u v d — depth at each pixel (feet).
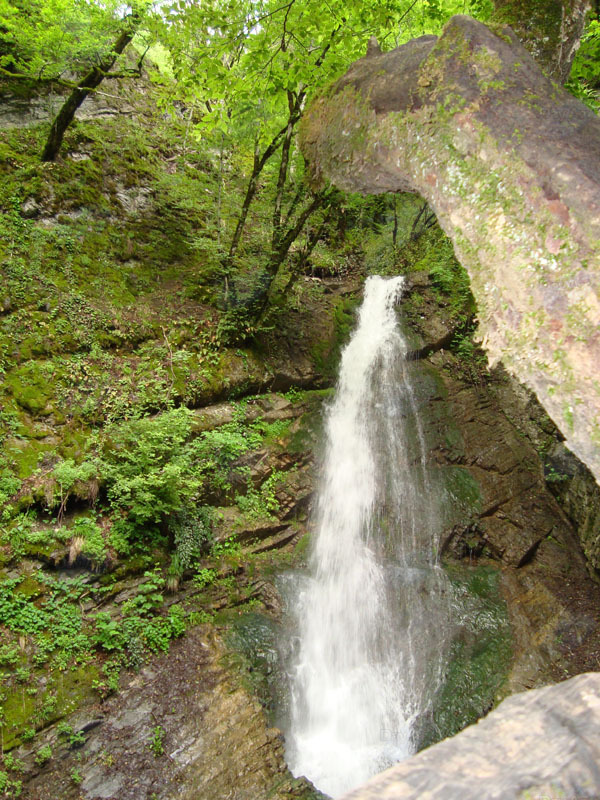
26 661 17.16
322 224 34.04
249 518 25.81
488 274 8.35
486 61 9.05
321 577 25.35
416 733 20.57
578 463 30.53
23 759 15.42
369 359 35.86
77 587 19.54
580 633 24.30
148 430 23.44
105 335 26.71
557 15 12.28
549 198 7.61
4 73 30.48
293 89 22.79
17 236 27.04
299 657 21.84
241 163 36.37
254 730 17.88
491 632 24.29
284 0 20.98
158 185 33.14
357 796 3.51
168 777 15.98
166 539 22.44
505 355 8.02
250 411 29.40
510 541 28.94
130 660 18.69
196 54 22.62
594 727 3.95
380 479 30.25
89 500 21.48
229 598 22.48
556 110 8.45
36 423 22.58
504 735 4.14
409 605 25.27
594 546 27.94
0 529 19.26
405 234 43.80
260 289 31.01
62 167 31.04
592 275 6.98
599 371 6.83
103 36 30.25
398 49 11.43
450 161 9.14
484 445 33.12
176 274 32.07
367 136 11.18
